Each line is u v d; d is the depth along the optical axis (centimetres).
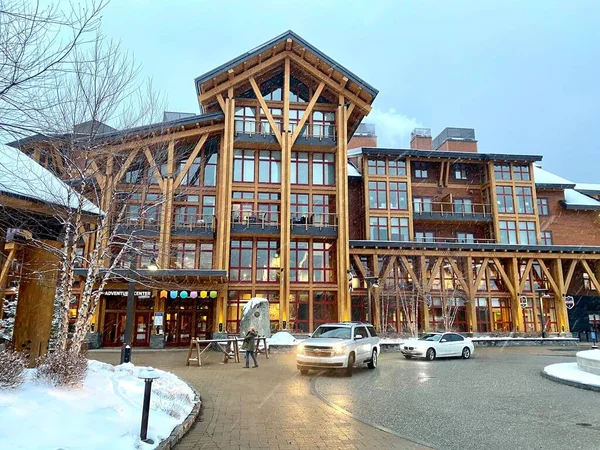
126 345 1644
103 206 1351
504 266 4041
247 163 3538
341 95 3659
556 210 4697
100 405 729
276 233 3375
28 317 1102
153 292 3058
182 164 3491
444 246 3703
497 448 686
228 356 2064
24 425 565
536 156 4444
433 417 900
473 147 4900
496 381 1429
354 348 1614
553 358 2323
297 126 3528
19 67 598
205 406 1007
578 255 3841
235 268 3362
